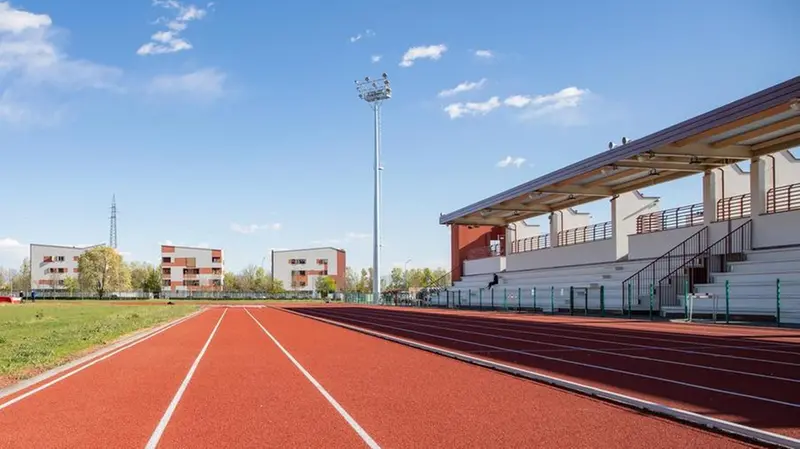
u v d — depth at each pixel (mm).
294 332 26453
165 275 133000
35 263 133250
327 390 10938
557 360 14922
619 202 47750
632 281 40719
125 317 39094
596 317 37750
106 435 7789
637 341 20109
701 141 33031
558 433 7570
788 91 24375
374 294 74250
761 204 34562
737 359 14844
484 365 14188
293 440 7395
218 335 24938
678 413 8289
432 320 36031
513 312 48188
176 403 9906
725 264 35406
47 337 22656
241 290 130625
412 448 6980
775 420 8078
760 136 32094
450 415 8680
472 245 76250
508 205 56750
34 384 12133
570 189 46656
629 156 34938
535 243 65438
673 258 39250
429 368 13914
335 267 142625
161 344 20828
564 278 50625
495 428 7867
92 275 114000
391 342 21047
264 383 11859
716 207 38094
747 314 29250
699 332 23641
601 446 6949
